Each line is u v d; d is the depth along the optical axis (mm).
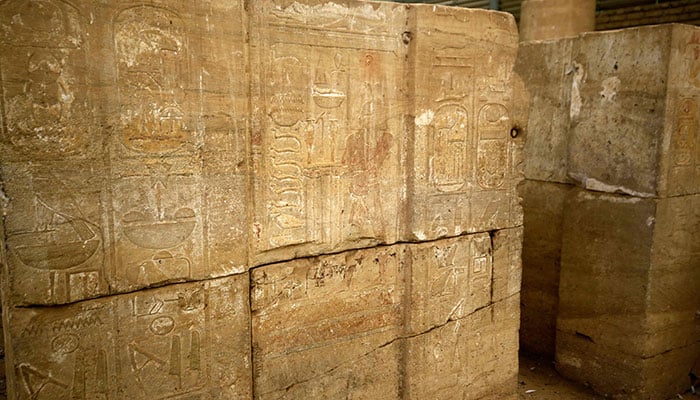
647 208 3732
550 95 4371
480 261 3393
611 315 4020
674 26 3500
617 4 7875
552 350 4629
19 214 2037
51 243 2107
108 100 2143
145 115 2227
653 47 3617
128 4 2139
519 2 8391
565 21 5500
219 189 2441
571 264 4266
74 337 2201
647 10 7598
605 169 4000
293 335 2801
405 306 3160
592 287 4133
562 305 4371
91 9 2068
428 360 3252
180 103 2295
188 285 2430
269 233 2648
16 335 2086
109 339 2275
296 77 2607
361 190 2914
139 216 2270
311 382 2898
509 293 3586
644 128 3715
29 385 2135
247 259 2576
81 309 2201
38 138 2031
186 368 2473
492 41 3188
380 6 2820
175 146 2307
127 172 2221
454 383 3396
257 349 2689
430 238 3139
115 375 2309
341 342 2975
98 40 2094
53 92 2035
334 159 2797
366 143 2889
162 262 2352
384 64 2879
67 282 2156
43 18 1985
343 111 2785
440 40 2975
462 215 3254
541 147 4496
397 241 3100
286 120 2611
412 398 3230
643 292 3801
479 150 3258
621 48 3811
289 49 2568
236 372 2611
